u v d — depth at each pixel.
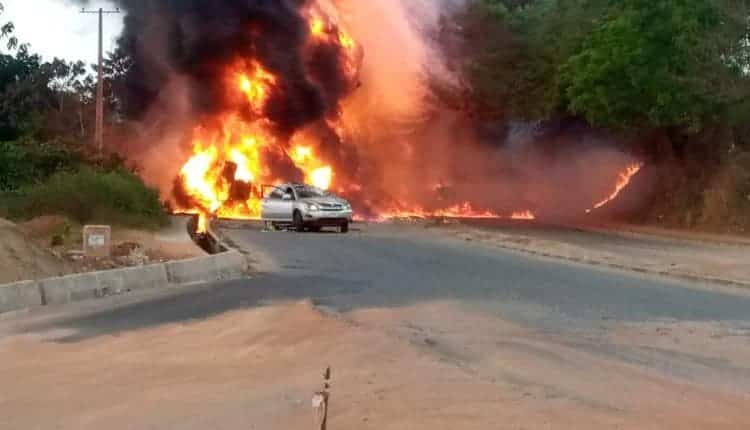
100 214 33.66
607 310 15.82
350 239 33.25
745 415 8.77
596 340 12.80
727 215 42.06
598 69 42.50
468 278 20.75
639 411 8.84
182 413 8.80
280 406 8.95
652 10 40.38
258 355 11.62
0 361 11.45
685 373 10.73
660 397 9.47
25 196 33.38
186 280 19.75
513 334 13.18
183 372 10.68
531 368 10.83
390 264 23.98
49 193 33.25
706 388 9.94
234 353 11.79
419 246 30.39
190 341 12.66
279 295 17.34
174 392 9.67
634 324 14.27
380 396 9.27
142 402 9.27
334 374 10.36
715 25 40.06
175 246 27.88
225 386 9.92
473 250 29.12
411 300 16.75
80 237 27.92
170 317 14.77
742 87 40.28
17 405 9.23
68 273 19.52
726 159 43.94
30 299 15.97
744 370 10.97
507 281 20.25
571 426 8.20
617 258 25.81
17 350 12.12
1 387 10.02
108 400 9.40
